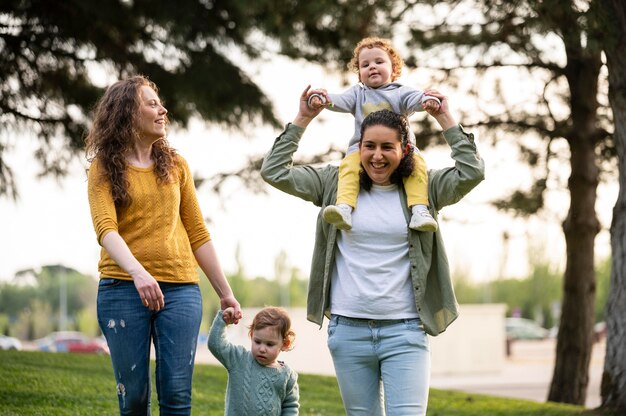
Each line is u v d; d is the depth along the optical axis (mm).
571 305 14703
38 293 87562
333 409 10297
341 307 5035
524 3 11023
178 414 4938
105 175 4918
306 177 5301
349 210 5023
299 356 28547
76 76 14797
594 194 14508
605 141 14719
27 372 10414
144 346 4930
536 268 78250
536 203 15516
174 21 13273
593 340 14758
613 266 10703
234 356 5395
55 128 15070
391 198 5117
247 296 79562
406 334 4953
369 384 5055
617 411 10328
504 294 79875
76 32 13992
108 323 4898
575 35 10508
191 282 5055
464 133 5023
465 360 32438
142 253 4918
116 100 5031
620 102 10438
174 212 5055
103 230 4785
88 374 10797
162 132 5082
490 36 13242
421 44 13391
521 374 31906
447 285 5078
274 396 5414
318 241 5242
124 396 4941
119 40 14383
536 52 13719
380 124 4984
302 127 5238
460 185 5023
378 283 4973
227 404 5438
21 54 14203
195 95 13844
